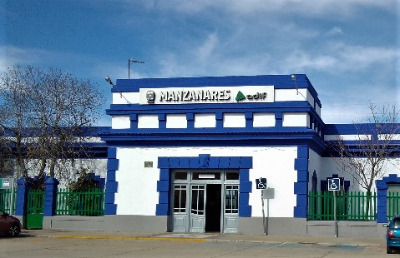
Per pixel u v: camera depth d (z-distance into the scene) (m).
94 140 32.56
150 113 26.19
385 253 17.66
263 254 16.95
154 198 25.64
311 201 24.41
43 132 32.44
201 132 25.27
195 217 25.44
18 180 27.47
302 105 24.55
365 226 23.22
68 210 27.14
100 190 28.06
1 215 23.22
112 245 20.11
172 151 25.77
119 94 26.72
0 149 32.78
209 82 25.75
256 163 24.70
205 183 25.53
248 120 25.09
